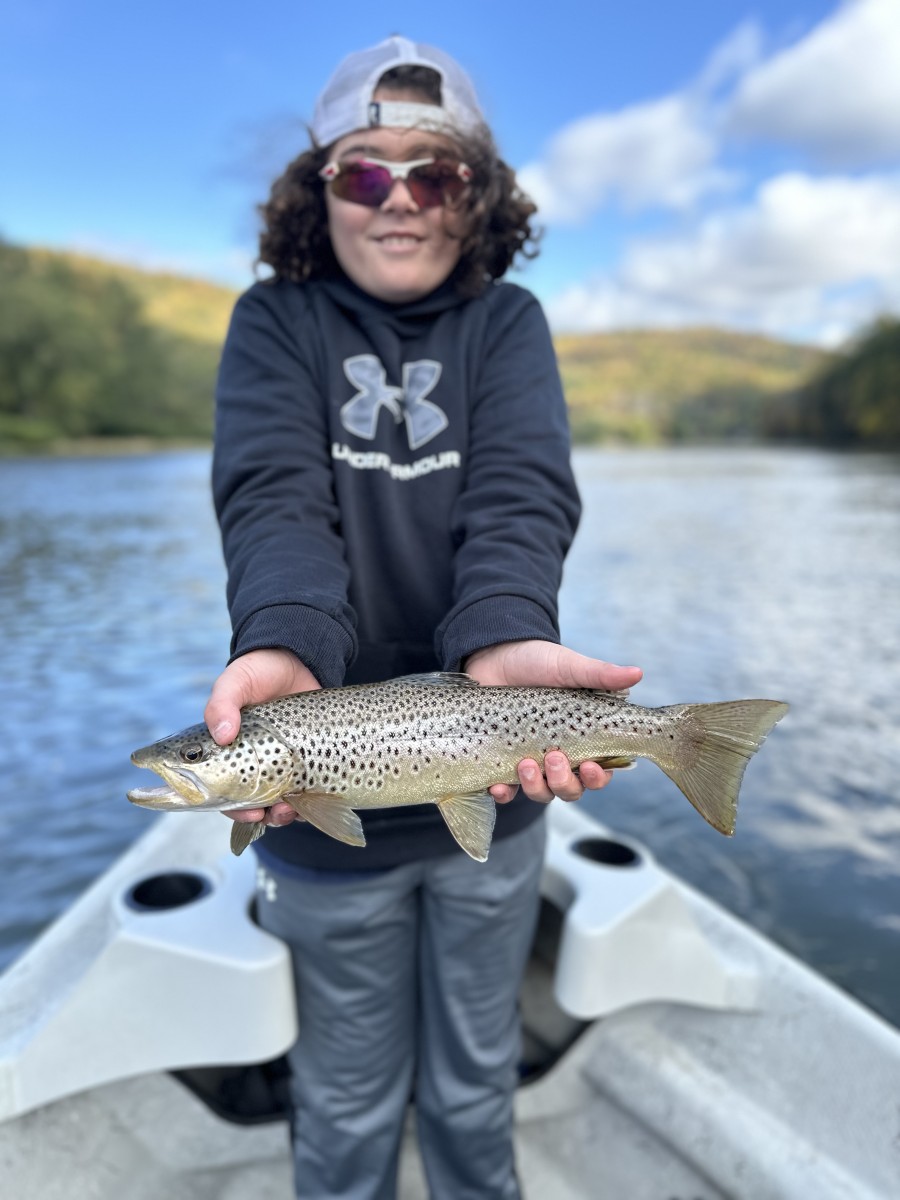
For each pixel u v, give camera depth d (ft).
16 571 20.45
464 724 2.24
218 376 2.86
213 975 2.65
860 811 7.46
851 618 14.85
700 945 3.08
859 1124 2.73
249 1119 3.05
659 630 14.03
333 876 2.44
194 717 9.92
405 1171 3.13
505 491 2.54
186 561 21.94
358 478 2.64
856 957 5.53
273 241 2.90
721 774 2.28
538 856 2.64
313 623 2.17
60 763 8.57
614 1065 3.22
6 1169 2.66
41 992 2.88
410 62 2.66
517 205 3.00
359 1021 2.56
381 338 2.75
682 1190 2.96
